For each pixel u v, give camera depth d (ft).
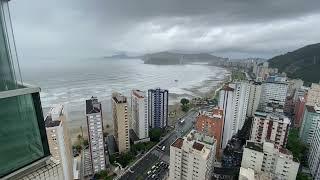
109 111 611.88
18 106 49.11
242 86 399.24
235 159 320.91
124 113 341.21
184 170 233.76
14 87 48.62
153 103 446.19
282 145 316.60
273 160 245.45
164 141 410.11
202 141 247.09
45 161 56.65
